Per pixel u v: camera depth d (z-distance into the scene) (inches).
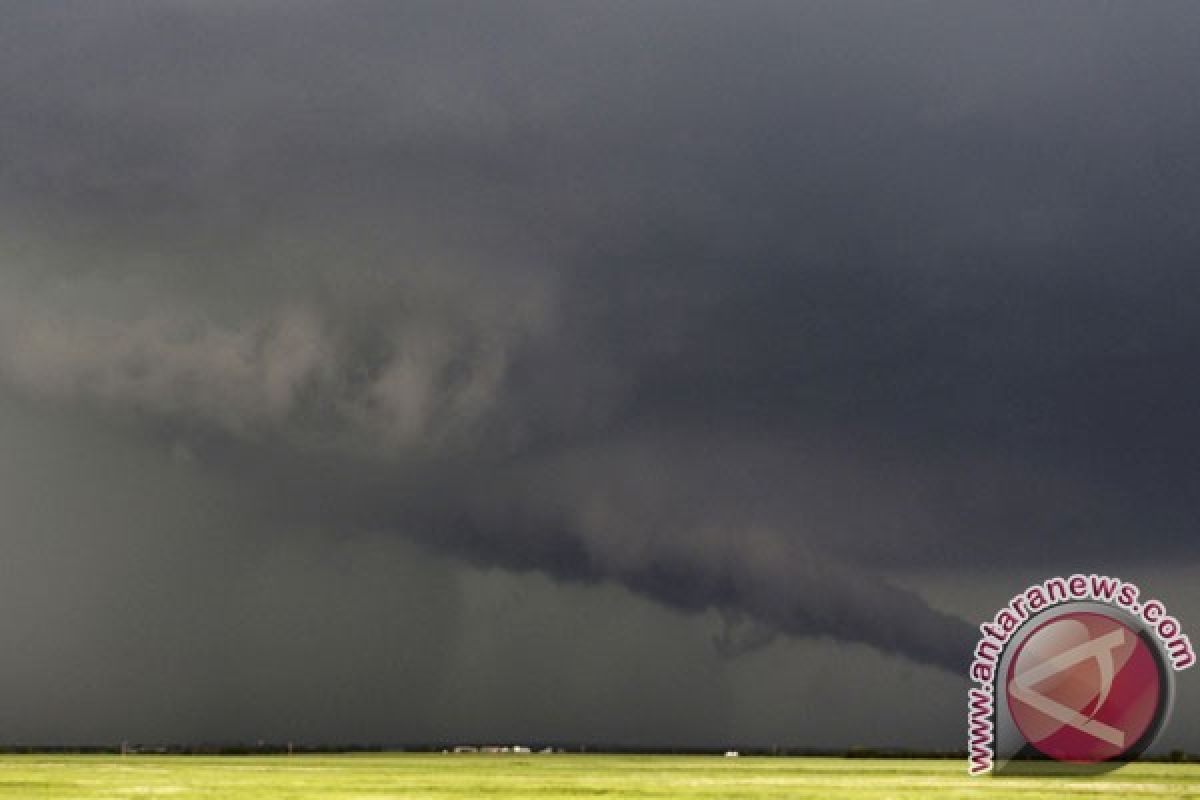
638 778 4507.9
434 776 4635.8
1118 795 3415.4
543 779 4372.5
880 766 6589.6
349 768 5580.7
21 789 3499.0
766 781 4220.0
